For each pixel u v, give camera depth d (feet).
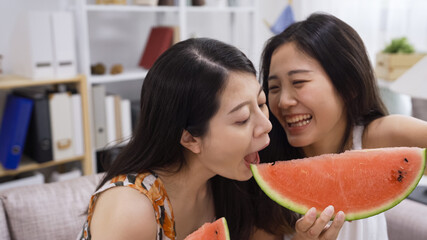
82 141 6.86
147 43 8.04
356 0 9.17
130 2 8.08
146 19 8.43
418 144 2.94
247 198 3.09
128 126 7.44
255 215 3.19
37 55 6.28
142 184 2.43
